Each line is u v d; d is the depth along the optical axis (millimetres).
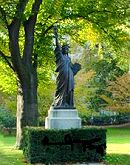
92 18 24891
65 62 19969
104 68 48562
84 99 41688
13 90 30312
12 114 42250
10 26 21969
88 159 18266
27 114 22969
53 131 18016
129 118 54250
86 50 47156
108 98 44219
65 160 18062
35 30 25250
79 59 46969
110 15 24531
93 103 47219
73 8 24688
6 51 25609
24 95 23000
